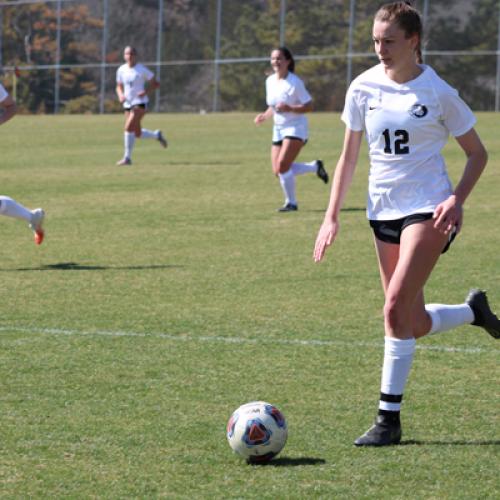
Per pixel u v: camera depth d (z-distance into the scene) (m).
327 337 19.97
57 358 18.55
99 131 86.56
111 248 30.78
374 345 19.34
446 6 106.12
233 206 40.19
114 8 123.25
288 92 37.69
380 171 14.66
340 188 15.11
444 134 14.49
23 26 125.50
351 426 14.81
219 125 92.56
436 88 14.23
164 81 119.81
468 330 20.52
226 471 13.02
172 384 16.92
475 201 40.78
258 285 25.12
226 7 117.62
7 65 126.25
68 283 25.56
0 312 22.34
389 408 14.10
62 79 124.31
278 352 18.89
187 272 26.91
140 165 57.16
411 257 14.14
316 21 113.50
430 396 16.25
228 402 15.95
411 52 14.21
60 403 15.94
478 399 16.06
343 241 31.81
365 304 22.91
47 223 35.84
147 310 22.44
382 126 14.46
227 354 18.78
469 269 26.91
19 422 15.03
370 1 110.88
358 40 111.44
